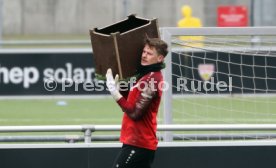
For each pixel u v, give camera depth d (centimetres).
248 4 8769
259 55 2578
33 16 9731
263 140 2445
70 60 5094
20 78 5084
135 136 2034
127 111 2005
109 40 2020
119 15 9650
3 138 2488
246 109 3234
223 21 6050
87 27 9694
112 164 2339
